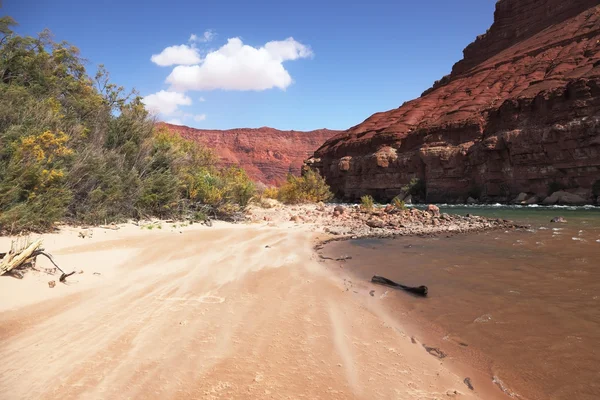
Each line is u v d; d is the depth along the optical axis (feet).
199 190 40.57
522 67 165.58
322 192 94.38
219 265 18.19
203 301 12.48
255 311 11.60
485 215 60.39
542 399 6.96
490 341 9.66
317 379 7.41
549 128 106.52
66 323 10.10
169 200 36.40
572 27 168.25
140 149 36.81
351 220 43.80
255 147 590.55
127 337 9.22
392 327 10.63
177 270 16.89
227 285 14.67
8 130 24.08
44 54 35.45
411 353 8.87
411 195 151.33
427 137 152.97
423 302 13.11
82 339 9.04
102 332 9.52
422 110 185.57
